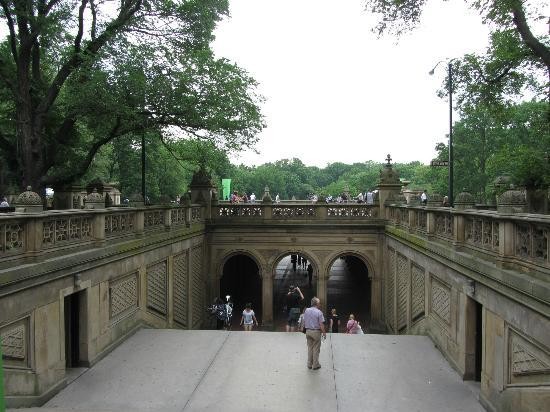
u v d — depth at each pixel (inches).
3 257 310.5
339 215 872.3
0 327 301.7
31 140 614.9
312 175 5290.4
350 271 1467.8
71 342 429.4
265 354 487.8
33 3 568.4
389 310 806.5
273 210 883.4
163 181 1443.2
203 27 700.7
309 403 368.5
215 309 754.8
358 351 498.6
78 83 592.4
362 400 374.6
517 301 297.7
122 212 507.2
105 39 633.6
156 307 613.3
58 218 379.9
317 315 445.1
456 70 705.0
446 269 460.4
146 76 619.8
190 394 384.2
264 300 874.8
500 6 542.6
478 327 406.3
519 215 292.8
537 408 275.4
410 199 657.6
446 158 1402.6
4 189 744.3
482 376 366.9
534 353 282.7
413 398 378.0
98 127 693.3
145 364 450.3
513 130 1270.9
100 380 408.5
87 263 418.6
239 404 365.4
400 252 697.0
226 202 1125.1
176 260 698.8
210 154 794.2
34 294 342.6
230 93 655.1
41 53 692.7
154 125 668.1
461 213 411.5
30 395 338.3
